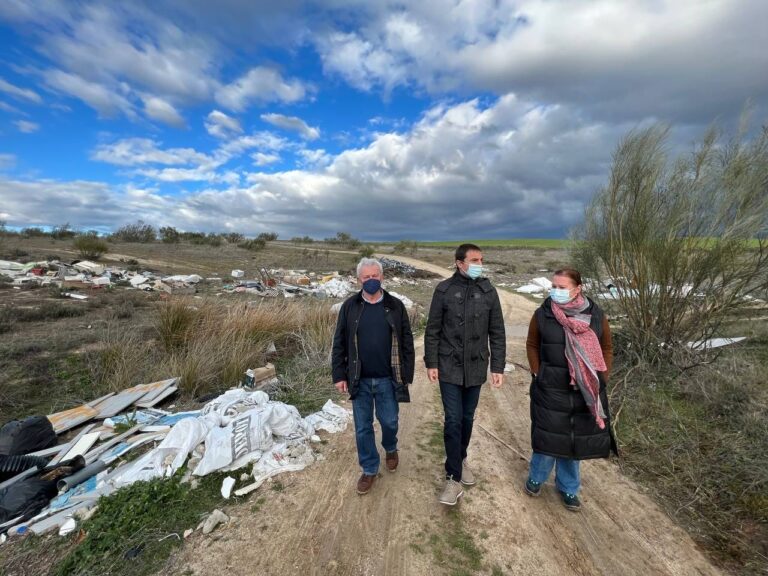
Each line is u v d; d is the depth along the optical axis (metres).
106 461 3.52
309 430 4.20
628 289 6.23
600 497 3.23
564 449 2.82
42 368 5.88
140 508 2.89
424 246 61.81
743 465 3.37
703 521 2.91
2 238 27.69
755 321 7.34
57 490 3.19
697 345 5.98
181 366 5.62
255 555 2.58
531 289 18.64
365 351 3.10
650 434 4.16
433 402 5.40
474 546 2.69
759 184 4.93
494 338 3.05
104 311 10.00
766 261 5.03
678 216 5.46
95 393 5.24
